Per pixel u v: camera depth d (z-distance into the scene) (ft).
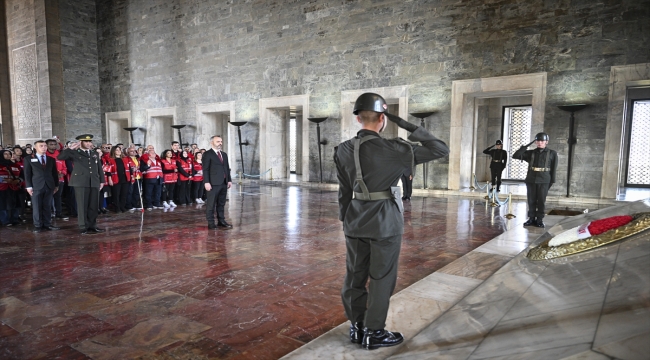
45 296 13.48
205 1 61.62
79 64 73.46
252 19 57.31
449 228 24.91
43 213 24.75
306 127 53.52
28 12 72.33
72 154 23.16
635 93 50.39
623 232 10.32
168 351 9.82
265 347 10.05
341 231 24.12
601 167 36.70
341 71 50.34
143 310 12.34
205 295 13.62
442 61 43.80
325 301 13.10
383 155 8.76
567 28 37.35
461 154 44.01
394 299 12.67
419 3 44.68
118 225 26.05
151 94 69.21
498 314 8.78
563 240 11.48
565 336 6.53
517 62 39.88
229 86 60.44
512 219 27.96
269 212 31.37
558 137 38.42
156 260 17.83
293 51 53.98
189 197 36.78
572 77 37.40
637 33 34.40
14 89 77.25
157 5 67.00
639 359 5.18
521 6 39.32
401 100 46.42
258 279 15.28
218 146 24.93
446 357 7.86
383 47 47.24
